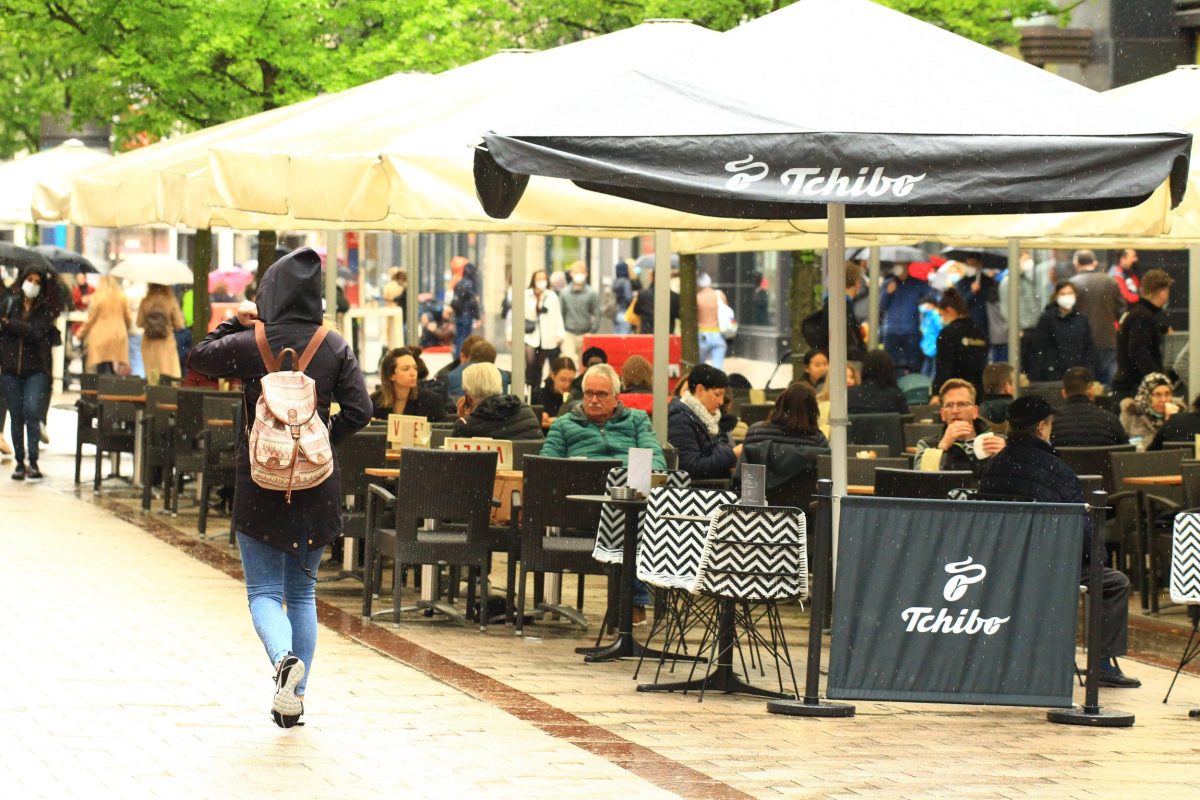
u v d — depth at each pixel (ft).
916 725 54.75
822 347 108.06
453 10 124.16
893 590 53.93
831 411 62.08
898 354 148.46
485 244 253.65
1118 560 85.56
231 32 120.47
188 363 50.29
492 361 89.66
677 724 53.01
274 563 50.34
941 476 70.13
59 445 142.82
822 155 51.80
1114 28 152.35
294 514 49.60
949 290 117.80
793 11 60.34
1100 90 153.17
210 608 69.41
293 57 123.03
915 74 55.93
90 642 61.46
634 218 65.82
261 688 55.06
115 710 51.11
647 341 133.49
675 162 52.03
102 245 207.51
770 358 217.77
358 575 79.36
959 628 54.03
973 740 52.70
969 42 59.57
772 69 56.08
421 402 86.69
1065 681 54.39
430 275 262.47
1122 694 62.39
